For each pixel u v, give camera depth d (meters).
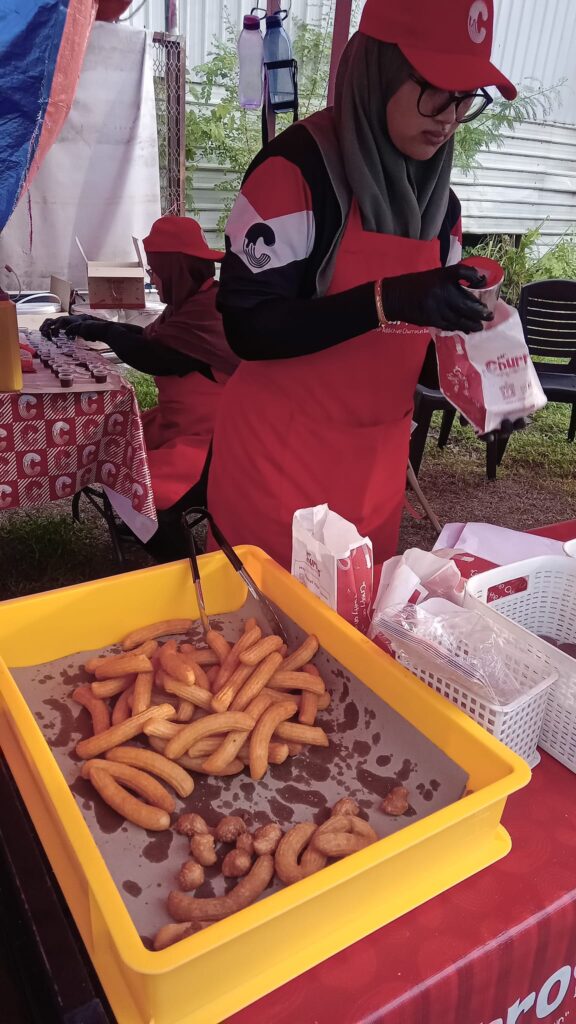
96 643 1.22
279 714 1.04
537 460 5.56
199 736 0.99
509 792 0.84
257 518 1.86
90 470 2.52
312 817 0.93
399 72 1.40
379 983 0.75
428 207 1.67
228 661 1.15
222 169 7.30
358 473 1.81
